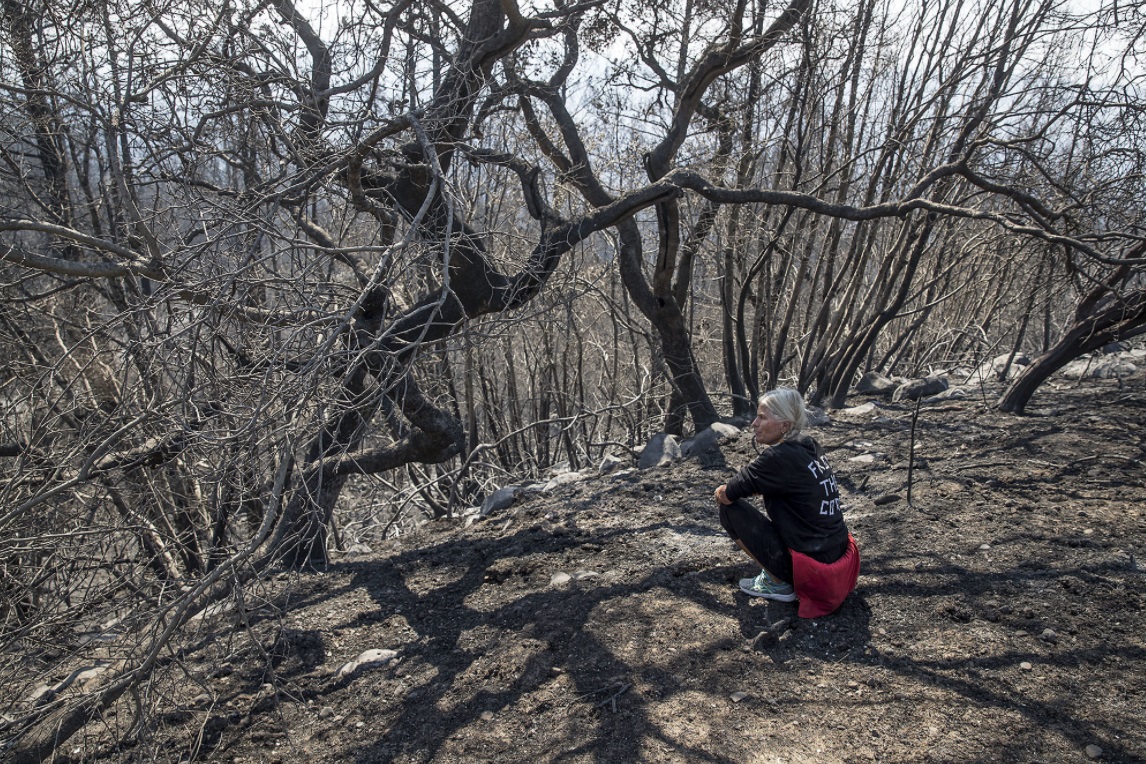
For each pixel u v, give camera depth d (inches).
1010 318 448.1
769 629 142.9
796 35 265.7
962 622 139.9
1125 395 276.4
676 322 274.5
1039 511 179.8
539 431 429.1
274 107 186.2
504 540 206.8
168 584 144.8
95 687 142.6
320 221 246.7
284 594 186.7
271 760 130.9
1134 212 213.9
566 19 223.5
